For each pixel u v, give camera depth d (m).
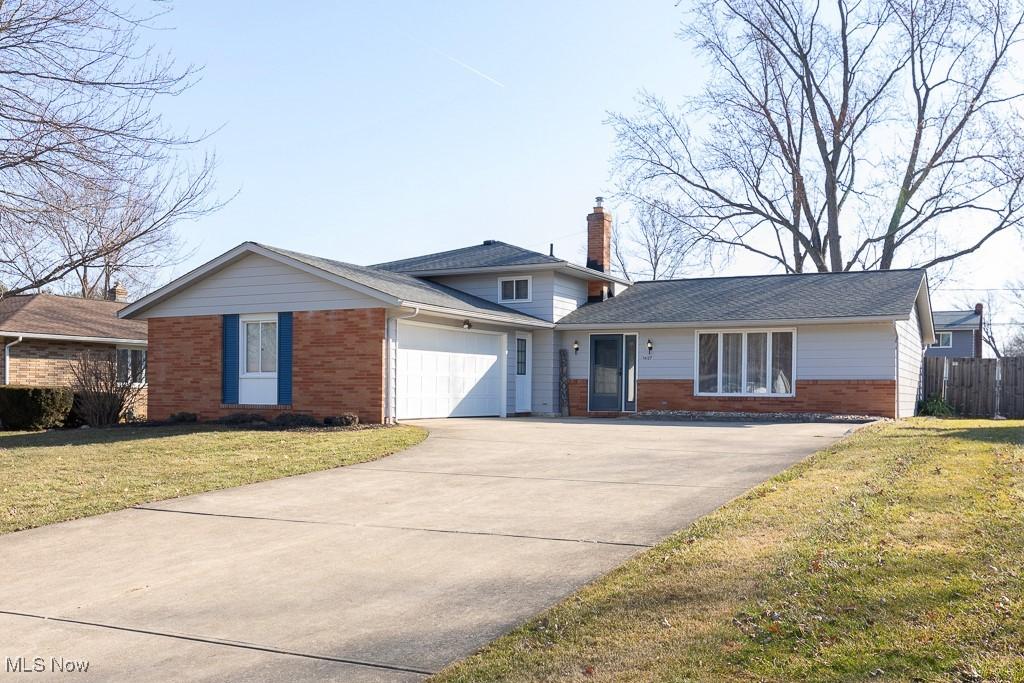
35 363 23.84
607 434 15.92
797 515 7.50
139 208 12.04
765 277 26.17
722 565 6.04
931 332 28.05
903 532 6.57
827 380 21.33
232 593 6.29
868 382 20.91
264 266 19.33
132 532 8.28
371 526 8.28
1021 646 4.21
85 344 25.31
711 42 36.19
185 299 20.31
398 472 11.45
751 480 10.11
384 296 17.67
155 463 12.24
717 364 22.61
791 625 4.73
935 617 4.66
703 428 17.34
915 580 5.32
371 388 18.00
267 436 15.22
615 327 23.41
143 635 5.47
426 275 25.25
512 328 23.36
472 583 6.32
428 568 6.76
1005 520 6.79
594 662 4.56
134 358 26.72
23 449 13.78
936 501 7.71
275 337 19.28
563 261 23.23
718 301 23.91
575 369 24.34
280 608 5.93
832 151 36.00
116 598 6.25
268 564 7.05
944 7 32.19
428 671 4.75
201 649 5.20
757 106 36.62
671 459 12.12
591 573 6.39
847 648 4.36
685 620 5.02
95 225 11.52
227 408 19.73
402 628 5.43
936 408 26.14
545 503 9.12
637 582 5.86
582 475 10.91
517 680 4.43
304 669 4.84
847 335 21.16
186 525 8.53
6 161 10.72
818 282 24.39
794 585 5.41
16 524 8.64
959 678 3.94
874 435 14.20
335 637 5.33
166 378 20.52
